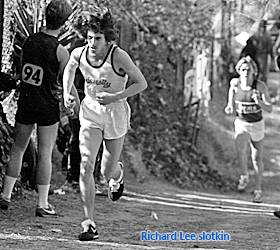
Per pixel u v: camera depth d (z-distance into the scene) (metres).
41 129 17.61
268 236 17.41
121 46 37.41
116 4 36.00
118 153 16.16
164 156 37.38
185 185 36.25
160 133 38.44
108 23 15.20
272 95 53.56
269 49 47.34
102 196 23.53
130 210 21.31
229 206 26.61
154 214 19.95
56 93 17.66
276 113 52.12
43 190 17.86
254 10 26.38
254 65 29.38
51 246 14.09
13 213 17.75
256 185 30.02
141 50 38.91
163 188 32.97
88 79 15.57
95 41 15.23
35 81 17.38
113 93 15.45
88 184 15.29
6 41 20.78
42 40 17.52
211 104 46.03
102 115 15.49
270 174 41.34
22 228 16.06
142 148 36.53
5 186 17.67
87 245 14.51
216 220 20.52
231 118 46.56
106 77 15.40
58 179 23.98
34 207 18.86
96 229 16.77
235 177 39.81
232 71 47.75
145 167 35.66
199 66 42.25
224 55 47.47
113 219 19.16
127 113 15.98
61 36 21.75
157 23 39.75
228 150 42.62
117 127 15.70
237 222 20.19
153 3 39.31
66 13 17.77
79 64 15.68
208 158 40.91
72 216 18.47
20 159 17.69
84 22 15.20
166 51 40.47
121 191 17.75
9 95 21.17
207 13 40.81
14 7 20.81
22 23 20.92
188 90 41.53
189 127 41.03
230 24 41.91
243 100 29.44
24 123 17.56
